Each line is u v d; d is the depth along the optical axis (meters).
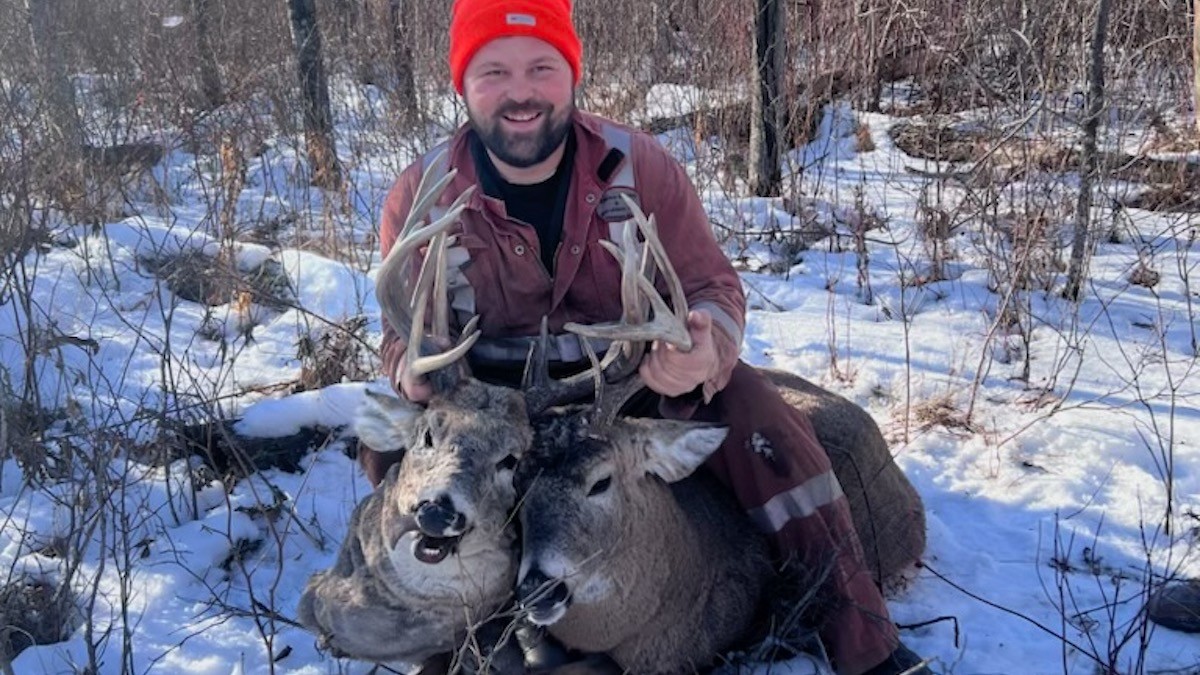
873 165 3.38
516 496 1.19
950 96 3.67
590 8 3.71
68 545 1.49
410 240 1.22
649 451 1.26
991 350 2.22
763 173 3.12
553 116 1.32
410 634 1.27
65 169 2.78
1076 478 1.80
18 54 2.99
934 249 2.55
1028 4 3.48
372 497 1.30
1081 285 2.41
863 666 1.38
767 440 1.43
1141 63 3.39
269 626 1.50
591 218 1.38
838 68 3.82
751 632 1.45
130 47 3.82
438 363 1.18
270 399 1.99
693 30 3.78
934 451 1.90
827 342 2.26
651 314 1.39
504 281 1.39
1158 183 3.04
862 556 1.43
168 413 1.84
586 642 1.31
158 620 1.51
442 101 3.69
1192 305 2.41
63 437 1.76
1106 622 1.50
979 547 1.68
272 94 3.59
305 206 3.06
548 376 1.29
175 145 3.52
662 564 1.29
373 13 4.07
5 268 2.03
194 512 1.75
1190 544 1.64
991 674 1.41
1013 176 2.79
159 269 2.38
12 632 1.46
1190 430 1.91
